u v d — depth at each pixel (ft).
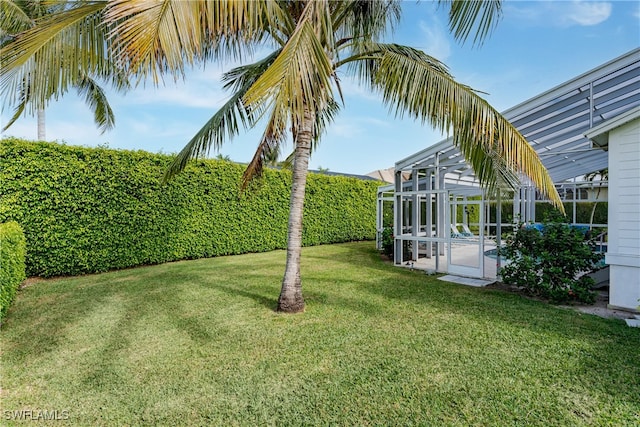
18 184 22.43
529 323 14.66
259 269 27.86
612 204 16.78
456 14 12.39
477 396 9.21
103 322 15.03
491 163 13.69
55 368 10.91
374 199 54.49
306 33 9.89
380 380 10.09
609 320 15.02
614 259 16.67
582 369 10.53
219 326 14.49
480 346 12.32
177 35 8.03
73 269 24.91
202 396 9.36
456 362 11.14
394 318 15.43
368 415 8.48
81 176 25.05
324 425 8.14
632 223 16.26
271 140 19.22
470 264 30.83
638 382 9.74
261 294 19.80
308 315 15.90
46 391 9.59
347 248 43.32
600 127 16.85
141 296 19.30
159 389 9.71
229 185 35.96
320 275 25.50
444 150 27.76
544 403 8.82
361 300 18.48
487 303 17.88
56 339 13.20
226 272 26.50
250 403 9.03
